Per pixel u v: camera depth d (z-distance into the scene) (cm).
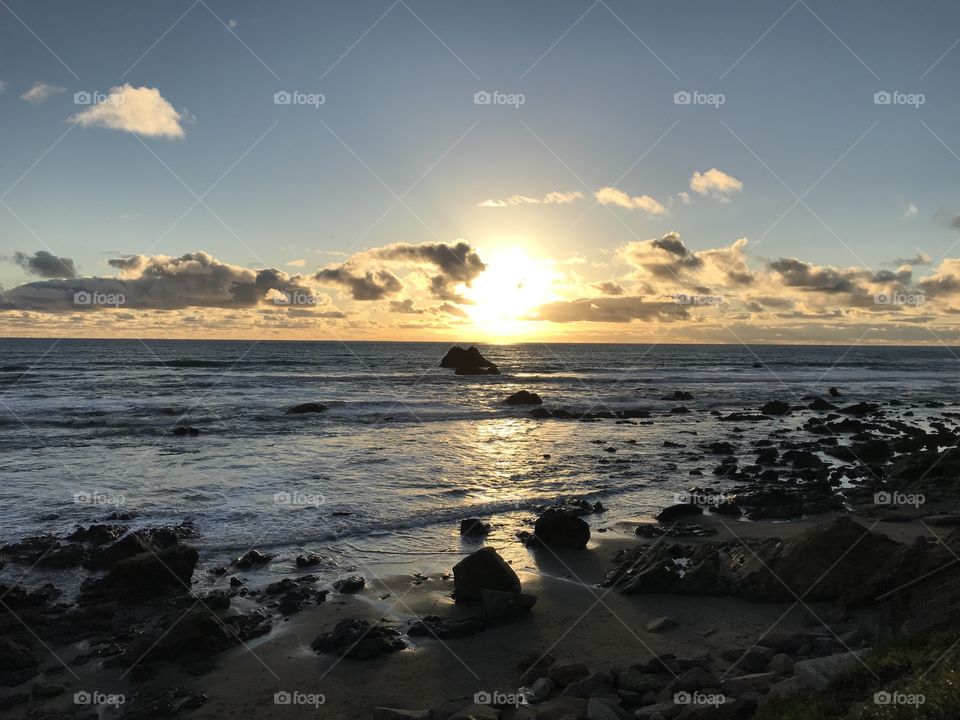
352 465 3266
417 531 2247
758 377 10656
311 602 1653
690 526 2294
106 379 7744
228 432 4281
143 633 1441
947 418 5812
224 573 1852
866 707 902
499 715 1110
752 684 1155
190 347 19488
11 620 1501
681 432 4756
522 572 1883
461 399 6606
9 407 5222
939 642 1082
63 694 1228
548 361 15425
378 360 13475
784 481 3064
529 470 3256
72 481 2864
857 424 4941
